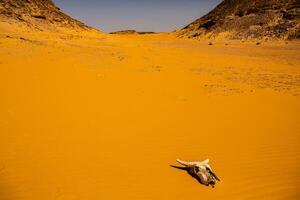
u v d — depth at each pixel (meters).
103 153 7.90
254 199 5.98
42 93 13.14
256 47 51.06
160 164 7.39
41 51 24.09
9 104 11.57
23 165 7.16
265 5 77.19
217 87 16.88
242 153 8.10
